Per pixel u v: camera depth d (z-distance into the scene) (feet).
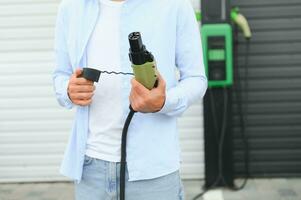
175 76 5.88
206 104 14.05
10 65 15.44
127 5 5.58
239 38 14.71
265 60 14.82
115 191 5.78
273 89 14.93
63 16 6.01
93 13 5.73
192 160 15.40
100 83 5.65
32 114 15.67
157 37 5.60
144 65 4.95
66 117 15.65
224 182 14.44
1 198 14.92
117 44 5.65
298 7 14.56
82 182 5.98
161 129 5.68
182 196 6.12
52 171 15.96
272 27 14.69
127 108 5.59
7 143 15.89
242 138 15.17
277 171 15.31
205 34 13.05
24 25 15.21
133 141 5.59
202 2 13.17
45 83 15.49
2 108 15.70
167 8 5.65
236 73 14.88
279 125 15.08
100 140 5.74
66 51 6.09
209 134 14.21
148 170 5.62
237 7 14.65
